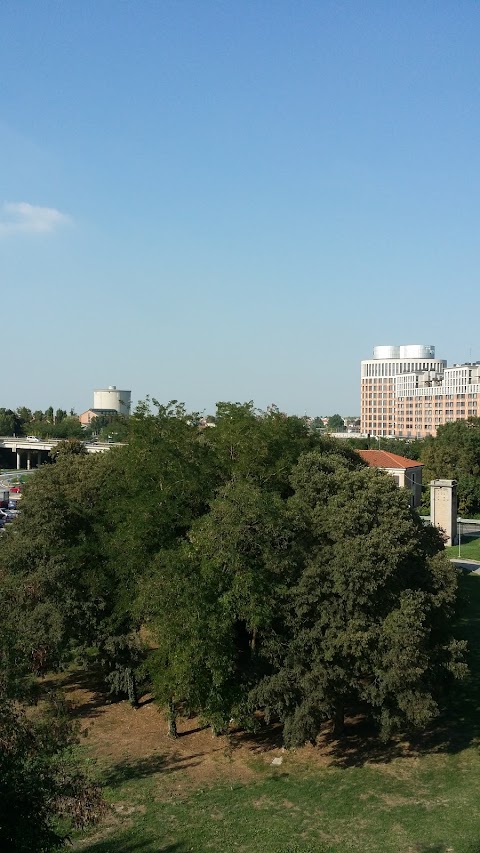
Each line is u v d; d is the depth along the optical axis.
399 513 30.38
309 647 28.47
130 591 34.56
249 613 28.56
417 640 26.67
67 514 37.88
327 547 29.14
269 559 28.88
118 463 39.81
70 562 35.59
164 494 35.28
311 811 25.02
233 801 26.05
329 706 27.86
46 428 194.88
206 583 29.55
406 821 23.86
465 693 35.56
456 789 26.16
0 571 33.31
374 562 27.94
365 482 31.69
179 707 34.03
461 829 23.06
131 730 33.31
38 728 17.44
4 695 17.25
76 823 16.67
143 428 37.94
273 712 29.75
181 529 37.72
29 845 15.26
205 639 28.45
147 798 26.42
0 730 16.19
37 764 16.66
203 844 22.78
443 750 29.62
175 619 28.84
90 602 35.16
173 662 29.22
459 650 29.62
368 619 28.06
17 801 15.56
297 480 33.75
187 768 29.16
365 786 26.84
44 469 49.16
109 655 36.03
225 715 29.19
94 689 39.00
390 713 28.41
